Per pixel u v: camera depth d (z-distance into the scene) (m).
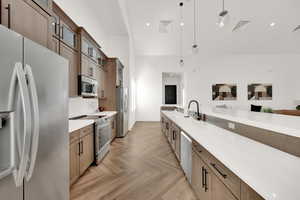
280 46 8.42
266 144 1.47
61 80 1.49
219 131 2.17
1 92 0.88
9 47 0.93
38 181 1.16
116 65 5.31
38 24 1.49
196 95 9.37
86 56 3.24
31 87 1.02
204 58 9.36
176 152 3.33
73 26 2.80
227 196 1.14
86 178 2.63
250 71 9.21
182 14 6.00
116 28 5.88
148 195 2.18
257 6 5.46
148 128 7.18
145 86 9.40
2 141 0.90
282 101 9.12
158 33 7.42
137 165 3.16
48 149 1.27
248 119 1.68
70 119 3.19
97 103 5.11
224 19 2.82
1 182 0.88
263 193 0.74
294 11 5.72
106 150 3.76
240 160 1.11
